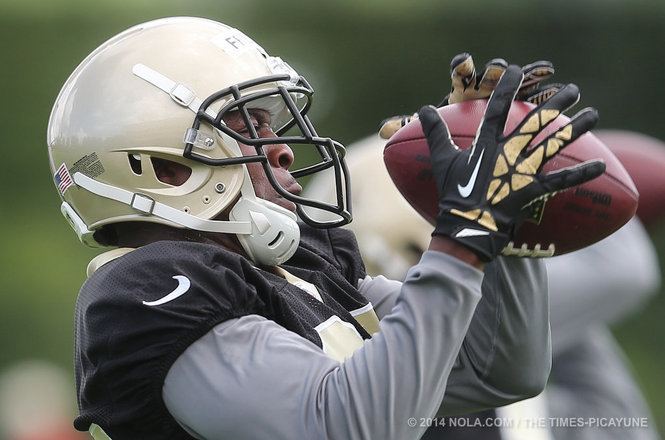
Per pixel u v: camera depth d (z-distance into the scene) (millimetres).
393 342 8047
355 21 40062
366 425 7949
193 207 9102
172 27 9508
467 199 8086
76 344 9117
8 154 42344
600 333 14773
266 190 9367
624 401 14477
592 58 39312
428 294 8094
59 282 39250
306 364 8211
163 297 8422
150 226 9297
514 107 8641
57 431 24953
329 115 40156
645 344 34344
